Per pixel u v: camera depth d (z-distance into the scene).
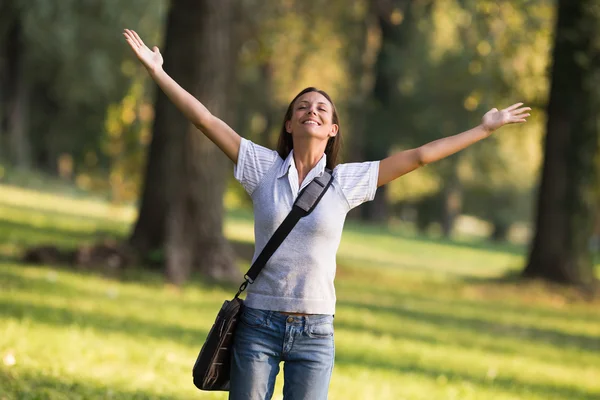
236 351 8.62
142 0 59.12
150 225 29.00
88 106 74.38
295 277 8.48
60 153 82.50
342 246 54.50
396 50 77.50
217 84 29.08
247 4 43.41
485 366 21.30
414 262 52.47
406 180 104.12
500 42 41.69
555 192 39.75
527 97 42.66
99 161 79.19
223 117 29.50
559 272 39.50
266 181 8.67
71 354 15.77
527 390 18.55
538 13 42.03
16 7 56.00
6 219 37.62
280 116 78.50
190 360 17.03
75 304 21.44
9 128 65.38
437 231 121.06
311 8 48.44
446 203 105.44
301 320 8.45
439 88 77.00
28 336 16.58
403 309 30.41
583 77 39.12
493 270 54.41
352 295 32.59
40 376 13.86
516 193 115.00
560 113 39.72
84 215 45.62
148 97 61.78
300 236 8.46
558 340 27.83
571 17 39.03
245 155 8.79
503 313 32.94
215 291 27.38
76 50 61.78
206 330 20.73
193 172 29.12
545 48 42.97
